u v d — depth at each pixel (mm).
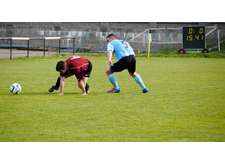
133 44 86688
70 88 38375
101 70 51781
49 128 25562
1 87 38938
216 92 36688
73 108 30156
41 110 29578
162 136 24219
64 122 26719
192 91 37094
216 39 83438
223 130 25344
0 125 26109
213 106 31109
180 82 42312
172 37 85875
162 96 34688
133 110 29688
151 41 86000
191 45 77938
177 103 31969
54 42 88625
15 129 25359
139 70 52219
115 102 32156
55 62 61250
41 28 89250
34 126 25906
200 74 48500
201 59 68000
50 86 39500
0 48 88812
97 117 27844
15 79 43875
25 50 86500
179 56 73250
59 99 33094
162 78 45062
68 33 88812
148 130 25203
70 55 73250
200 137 24141
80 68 34312
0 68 53594
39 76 46125
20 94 35219
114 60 64875
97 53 78750
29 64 58375
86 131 25000
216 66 57031
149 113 28953
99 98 33625
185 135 24453
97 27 88250
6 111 29344
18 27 89688
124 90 37500
